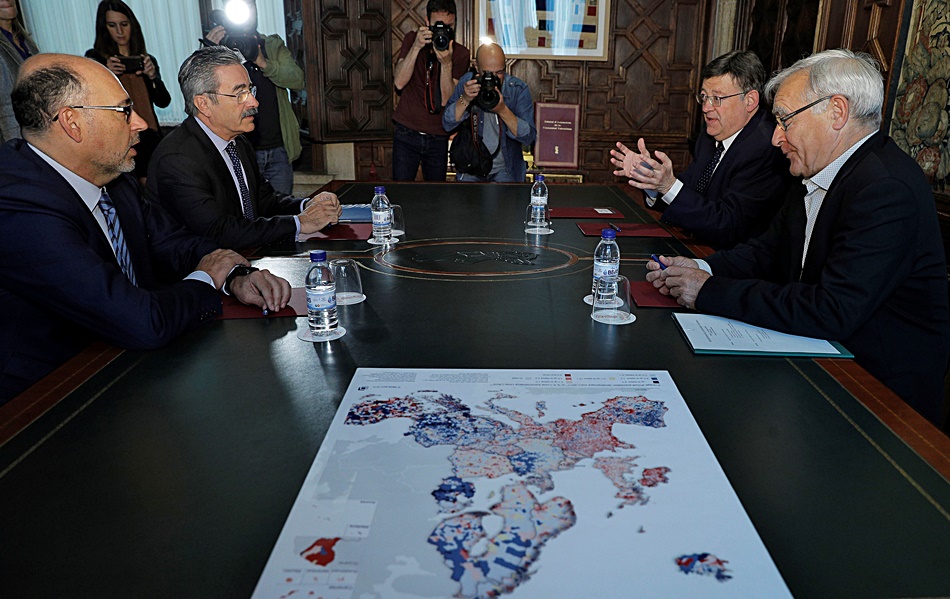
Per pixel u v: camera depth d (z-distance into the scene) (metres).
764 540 0.81
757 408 1.15
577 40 5.79
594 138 6.02
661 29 5.79
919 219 1.53
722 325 1.53
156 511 0.87
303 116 5.79
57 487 0.92
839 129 1.62
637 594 0.71
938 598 0.72
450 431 1.04
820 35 4.06
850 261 1.46
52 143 1.61
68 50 5.89
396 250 2.25
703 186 2.81
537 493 0.88
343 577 0.74
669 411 1.11
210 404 1.16
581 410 1.11
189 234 2.11
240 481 0.93
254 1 5.81
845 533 0.82
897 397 1.19
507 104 4.08
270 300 1.61
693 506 0.86
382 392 1.18
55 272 1.43
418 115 4.52
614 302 1.66
